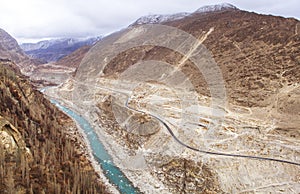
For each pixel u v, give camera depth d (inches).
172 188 1975.9
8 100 2242.9
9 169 1467.8
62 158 1964.8
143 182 2076.8
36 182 1521.9
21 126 2039.9
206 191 1897.1
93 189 1674.5
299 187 1801.2
